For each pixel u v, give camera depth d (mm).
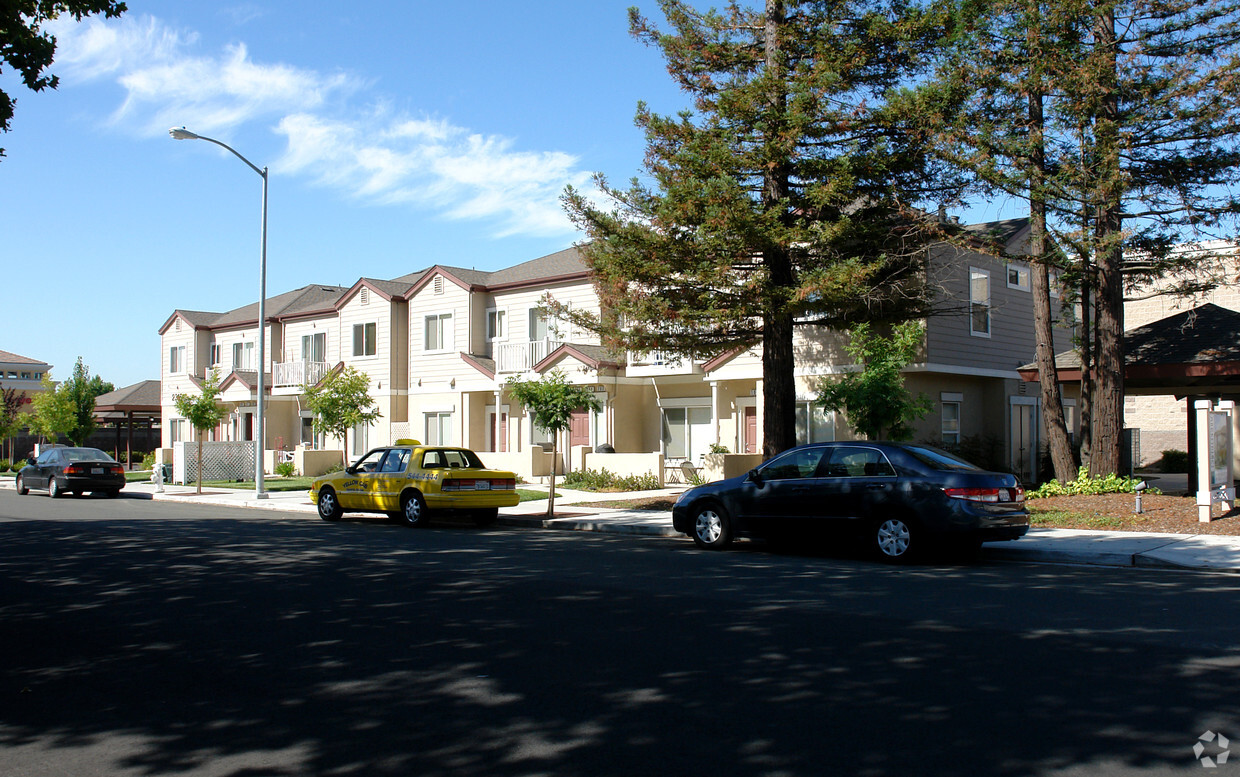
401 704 6129
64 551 14227
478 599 9805
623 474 26266
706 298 18109
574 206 18547
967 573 11688
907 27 16891
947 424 24891
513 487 19000
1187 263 17781
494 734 5512
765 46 18594
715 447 25906
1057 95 17422
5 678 6910
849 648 7453
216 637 8148
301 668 7066
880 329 22844
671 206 17234
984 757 5020
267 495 25297
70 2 10766
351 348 37031
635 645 7633
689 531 14695
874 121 17188
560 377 20297
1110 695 6102
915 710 5832
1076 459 26562
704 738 5375
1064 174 17078
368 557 13383
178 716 5961
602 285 19609
